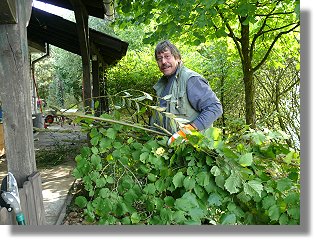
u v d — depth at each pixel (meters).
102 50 8.58
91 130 1.76
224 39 6.60
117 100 1.98
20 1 2.23
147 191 1.61
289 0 4.55
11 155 2.25
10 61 2.21
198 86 2.04
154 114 1.88
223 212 1.63
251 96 5.47
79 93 22.41
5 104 2.23
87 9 6.20
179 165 1.69
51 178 4.93
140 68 9.11
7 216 1.81
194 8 3.94
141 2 4.42
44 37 8.45
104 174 1.71
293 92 6.20
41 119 10.17
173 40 5.38
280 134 1.72
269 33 5.96
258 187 1.49
